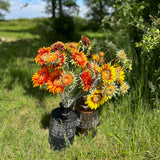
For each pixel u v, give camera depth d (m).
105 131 2.47
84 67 1.87
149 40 2.37
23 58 5.67
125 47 3.15
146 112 2.58
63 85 1.64
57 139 2.07
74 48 1.81
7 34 12.36
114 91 1.80
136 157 2.02
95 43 2.17
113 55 2.05
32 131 2.40
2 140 2.22
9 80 3.96
